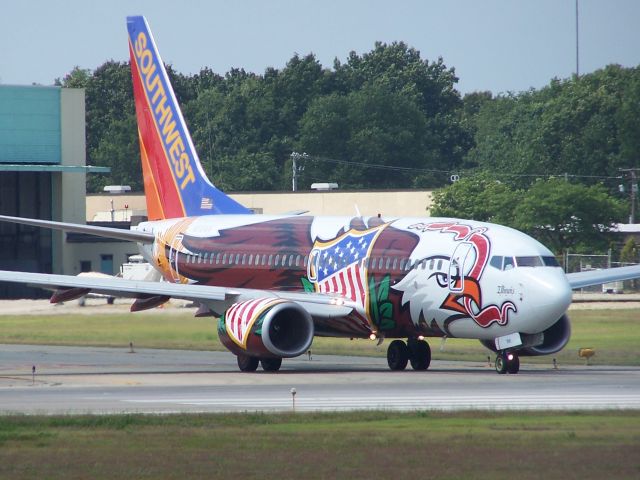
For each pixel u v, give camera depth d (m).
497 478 72.00
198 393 120.94
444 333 144.50
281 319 151.62
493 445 82.94
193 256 178.12
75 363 166.38
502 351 141.25
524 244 138.62
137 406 108.94
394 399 113.25
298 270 161.25
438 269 142.88
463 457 78.50
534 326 135.12
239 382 133.88
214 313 159.12
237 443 84.50
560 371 147.75
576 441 84.50
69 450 82.31
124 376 142.38
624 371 147.50
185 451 81.50
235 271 170.38
